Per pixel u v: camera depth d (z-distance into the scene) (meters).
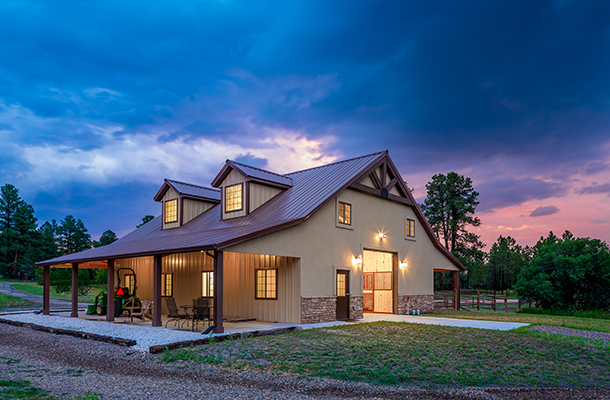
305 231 15.09
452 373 7.72
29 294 34.19
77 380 7.37
